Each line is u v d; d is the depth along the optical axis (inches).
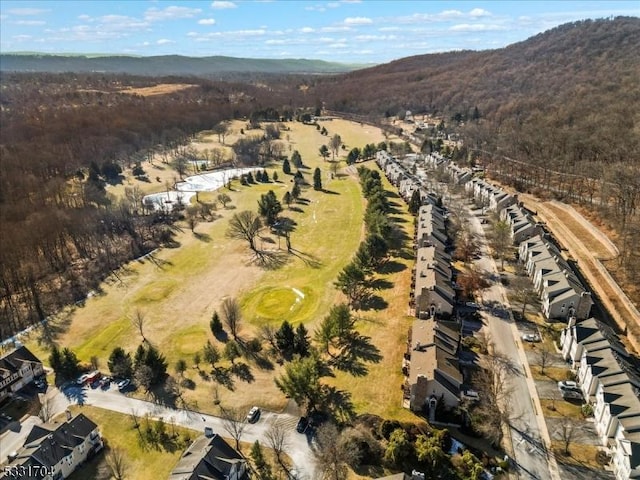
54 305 4569.4
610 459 2640.3
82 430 2817.4
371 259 4886.8
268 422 3019.2
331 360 3582.7
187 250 5738.2
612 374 2928.2
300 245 5792.3
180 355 3764.8
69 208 6299.2
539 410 3014.3
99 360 3720.5
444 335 3440.0
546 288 4074.8
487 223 6107.3
